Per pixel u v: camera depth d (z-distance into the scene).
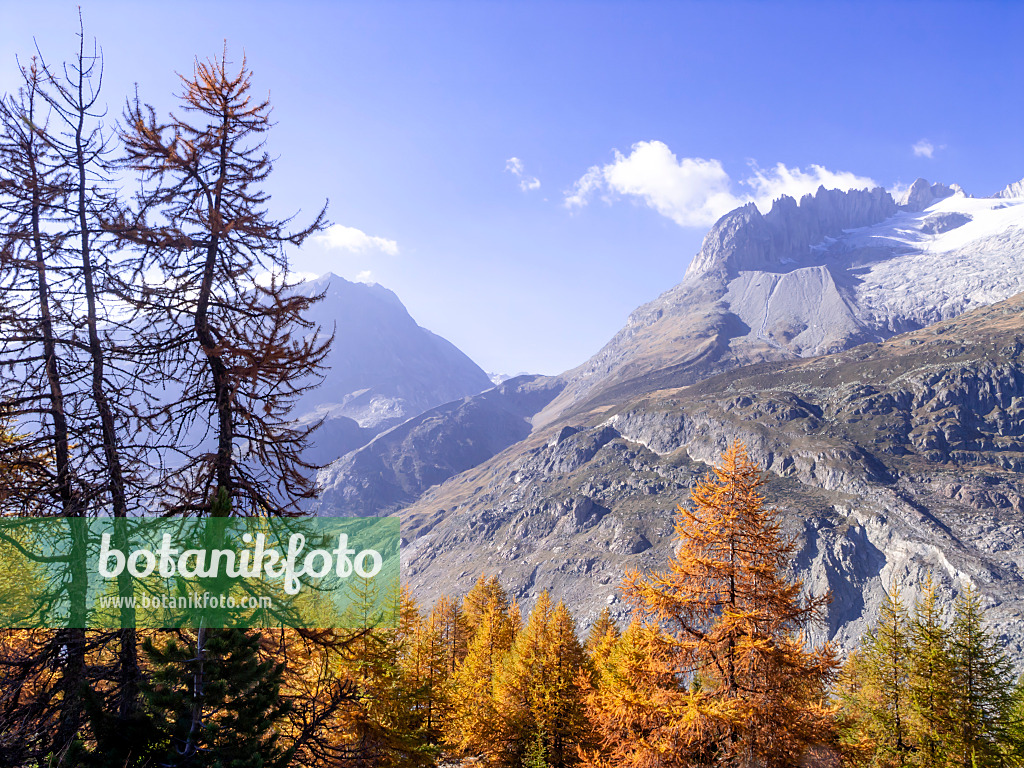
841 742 20.56
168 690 10.34
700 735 19.70
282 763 11.00
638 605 22.78
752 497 21.98
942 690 29.31
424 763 22.86
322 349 12.91
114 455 12.05
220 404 12.58
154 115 13.02
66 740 10.89
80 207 13.08
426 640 31.86
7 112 12.77
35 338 12.11
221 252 13.36
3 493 11.64
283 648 12.57
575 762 33.69
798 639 21.33
